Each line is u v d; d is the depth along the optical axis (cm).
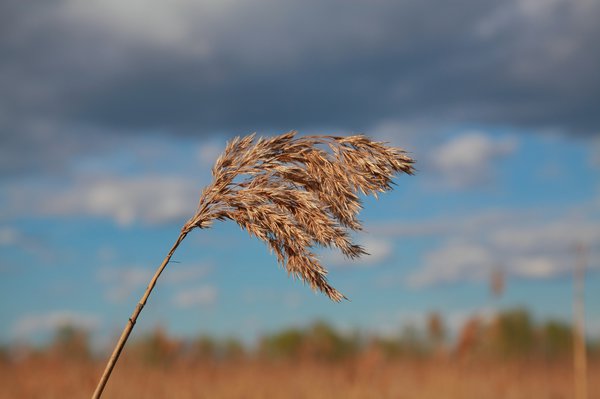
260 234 301
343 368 1377
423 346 1639
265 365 1507
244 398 1188
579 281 898
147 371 1291
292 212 309
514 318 1642
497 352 1548
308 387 1275
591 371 1512
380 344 1566
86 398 1095
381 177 311
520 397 1310
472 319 1526
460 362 1480
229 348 1598
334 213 315
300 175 313
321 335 1642
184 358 1437
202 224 304
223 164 313
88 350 1399
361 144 315
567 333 1753
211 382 1280
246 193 305
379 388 1248
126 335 292
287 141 320
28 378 1177
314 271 299
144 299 296
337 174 311
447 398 1236
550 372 1533
